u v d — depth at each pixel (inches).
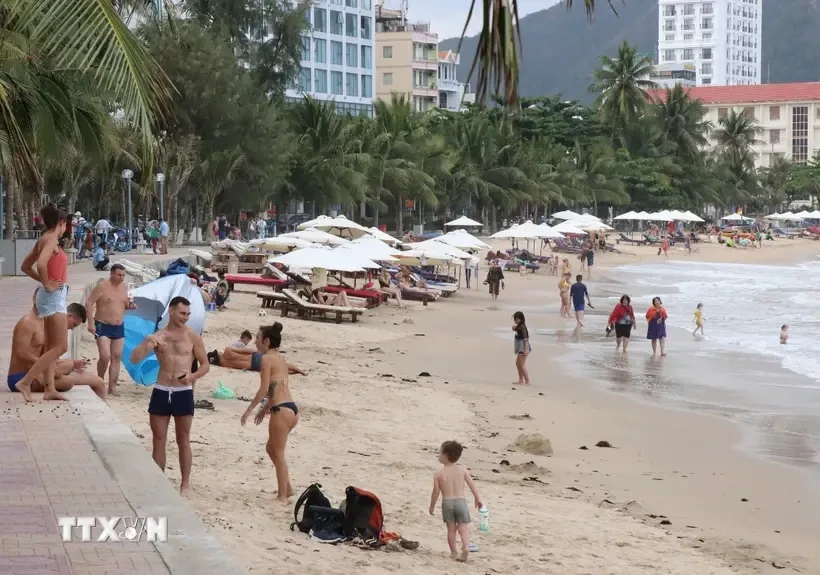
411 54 5118.1
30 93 863.7
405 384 870.4
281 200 2815.0
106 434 368.2
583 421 765.3
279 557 335.0
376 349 1111.6
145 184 424.2
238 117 2297.0
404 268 1766.7
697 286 2297.0
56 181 2087.8
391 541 381.7
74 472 314.5
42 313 437.4
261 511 395.9
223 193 2417.6
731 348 1259.8
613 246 3444.9
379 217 3304.6
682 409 842.2
